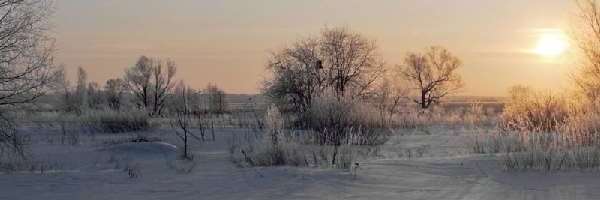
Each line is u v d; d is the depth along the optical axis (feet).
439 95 210.59
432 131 93.04
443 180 37.24
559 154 42.93
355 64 133.80
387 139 73.87
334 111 70.54
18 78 48.11
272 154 48.47
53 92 50.52
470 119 112.78
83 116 111.34
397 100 135.03
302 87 123.85
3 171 45.75
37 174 42.73
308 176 38.81
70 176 41.11
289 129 71.72
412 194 32.55
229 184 36.58
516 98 87.04
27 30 48.01
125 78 182.60
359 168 42.14
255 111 122.11
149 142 73.97
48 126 104.53
